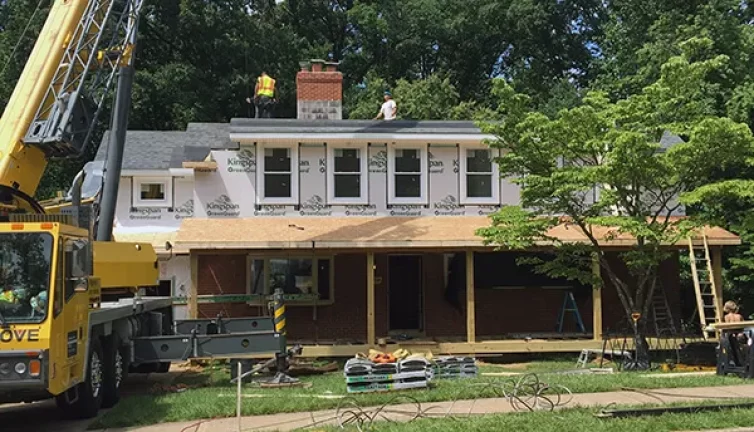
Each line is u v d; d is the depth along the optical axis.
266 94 24.05
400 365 12.35
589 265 17.61
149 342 13.34
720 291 18.08
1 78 32.53
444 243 17.11
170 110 37.19
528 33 44.53
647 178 14.67
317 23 47.44
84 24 13.17
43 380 8.88
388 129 19.64
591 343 17.62
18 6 35.50
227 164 19.53
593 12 45.62
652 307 18.23
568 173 14.33
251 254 19.22
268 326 16.14
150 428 9.82
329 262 19.69
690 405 9.98
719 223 15.08
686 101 15.34
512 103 15.32
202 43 39.22
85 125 13.05
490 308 19.89
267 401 11.12
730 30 26.42
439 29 45.78
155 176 20.53
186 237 16.95
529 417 9.48
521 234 15.44
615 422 9.12
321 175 19.77
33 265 9.21
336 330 19.48
